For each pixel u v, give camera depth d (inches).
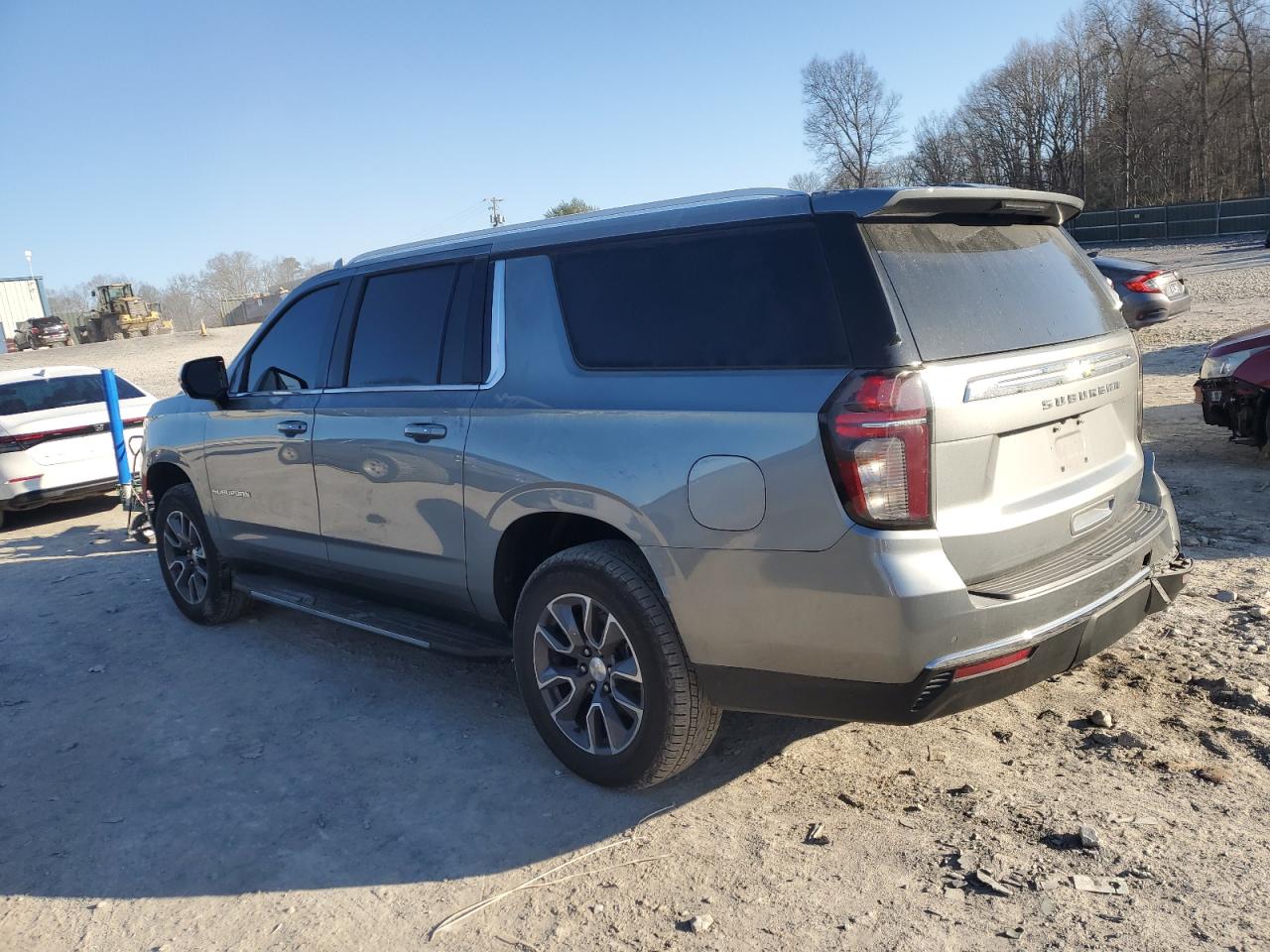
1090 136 2970.0
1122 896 103.7
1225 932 96.8
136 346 1856.5
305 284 187.9
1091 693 151.3
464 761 148.6
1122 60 2883.9
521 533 143.4
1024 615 110.1
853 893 108.4
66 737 168.2
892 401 103.7
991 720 145.8
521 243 146.2
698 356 121.5
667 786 135.6
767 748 144.0
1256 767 126.9
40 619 238.8
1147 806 120.0
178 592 225.6
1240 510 243.3
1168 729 138.5
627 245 132.6
